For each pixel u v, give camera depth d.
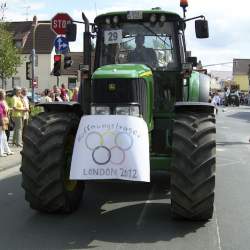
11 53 47.12
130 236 6.39
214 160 6.66
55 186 7.00
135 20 8.48
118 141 6.44
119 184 9.48
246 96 84.00
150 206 7.89
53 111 7.45
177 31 8.44
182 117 7.00
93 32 8.65
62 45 14.69
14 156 13.59
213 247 5.99
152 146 7.81
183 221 7.04
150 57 8.41
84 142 6.51
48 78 65.12
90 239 6.28
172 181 6.66
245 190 9.23
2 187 9.62
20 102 15.52
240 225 6.90
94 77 6.98
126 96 6.89
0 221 7.07
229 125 27.72
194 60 8.84
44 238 6.32
